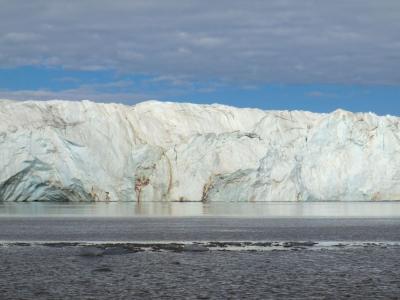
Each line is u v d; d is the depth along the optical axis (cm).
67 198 12100
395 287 2802
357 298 2559
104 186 12188
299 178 12400
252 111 15412
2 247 4369
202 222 7131
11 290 2702
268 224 6850
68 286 2803
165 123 14475
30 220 7331
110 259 3741
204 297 2570
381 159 12419
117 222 7081
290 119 15075
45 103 13512
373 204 12019
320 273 3200
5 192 11681
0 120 12712
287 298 2556
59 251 4131
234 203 12206
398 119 12962
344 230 6041
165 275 3128
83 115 13288
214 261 3666
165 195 12588
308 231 5919
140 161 12581
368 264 3534
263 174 12319
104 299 2528
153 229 6119
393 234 5584
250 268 3375
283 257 3859
